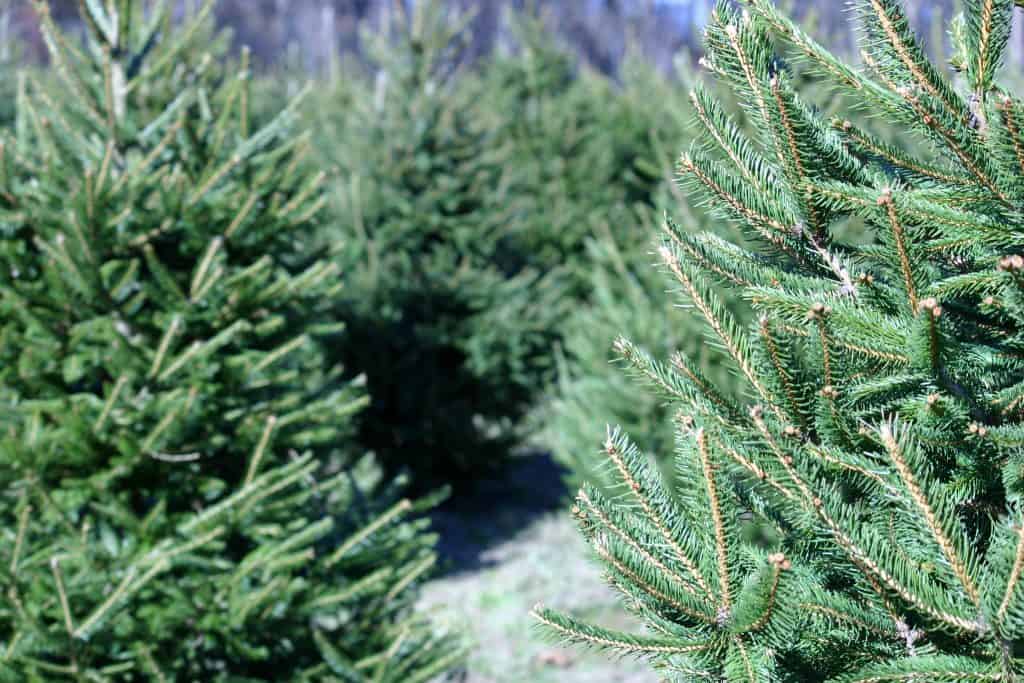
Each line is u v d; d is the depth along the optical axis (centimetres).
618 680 546
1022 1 152
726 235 444
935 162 172
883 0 155
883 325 160
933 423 155
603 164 1123
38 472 298
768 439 160
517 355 834
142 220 324
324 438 353
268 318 348
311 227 387
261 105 1307
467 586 691
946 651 151
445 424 829
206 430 331
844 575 168
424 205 821
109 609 284
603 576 179
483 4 4600
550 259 1048
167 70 380
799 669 159
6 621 292
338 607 339
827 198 164
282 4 5766
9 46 1150
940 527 145
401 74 858
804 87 460
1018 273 143
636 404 561
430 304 820
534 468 1021
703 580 162
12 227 317
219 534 305
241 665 331
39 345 314
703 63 178
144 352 323
